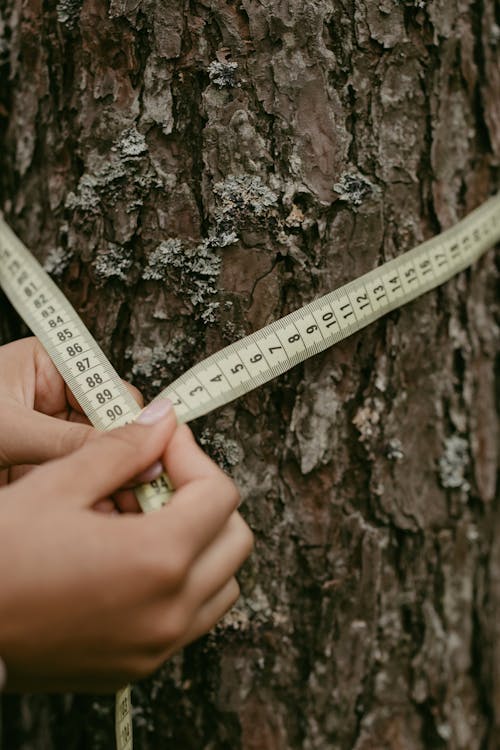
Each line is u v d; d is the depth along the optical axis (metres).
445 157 0.59
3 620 0.47
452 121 0.59
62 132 0.59
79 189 0.58
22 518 0.48
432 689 0.64
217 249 0.57
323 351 0.58
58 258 0.60
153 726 0.62
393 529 0.61
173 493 0.53
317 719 0.62
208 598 0.51
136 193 0.57
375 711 0.62
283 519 0.60
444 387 0.61
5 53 0.60
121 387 0.57
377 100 0.57
